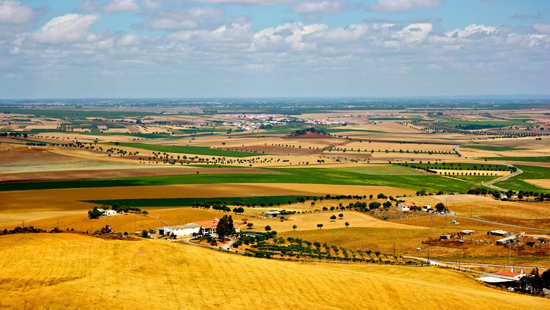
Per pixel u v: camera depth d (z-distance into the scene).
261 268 95.75
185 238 165.00
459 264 144.00
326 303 88.25
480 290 111.69
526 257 151.38
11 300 72.19
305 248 156.12
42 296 74.12
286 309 84.06
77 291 76.62
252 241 163.62
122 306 75.56
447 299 97.19
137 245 93.38
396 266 131.88
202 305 80.25
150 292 80.56
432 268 129.88
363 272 119.31
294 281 93.12
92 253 88.44
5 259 82.19
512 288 120.44
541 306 101.19
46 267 81.56
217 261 94.44
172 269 88.25
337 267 127.38
